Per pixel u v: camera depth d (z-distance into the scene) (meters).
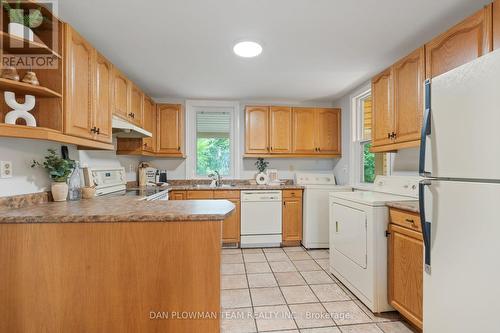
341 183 3.96
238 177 4.10
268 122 3.90
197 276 1.31
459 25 1.59
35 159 1.75
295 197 3.67
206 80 3.11
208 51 2.32
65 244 1.27
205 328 1.31
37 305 1.26
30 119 1.49
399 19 1.83
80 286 1.28
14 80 1.38
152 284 1.29
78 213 1.31
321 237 3.53
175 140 3.76
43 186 1.82
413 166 2.44
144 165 3.75
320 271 2.77
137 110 2.94
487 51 1.42
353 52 2.34
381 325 1.83
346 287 2.37
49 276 1.26
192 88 3.43
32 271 1.26
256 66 2.67
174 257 1.30
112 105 2.21
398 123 2.20
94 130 1.88
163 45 2.21
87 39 2.10
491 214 1.02
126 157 3.39
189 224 1.30
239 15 1.77
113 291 1.29
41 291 1.26
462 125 1.13
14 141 1.59
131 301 1.29
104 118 2.06
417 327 1.71
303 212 3.65
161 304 1.30
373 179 3.27
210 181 4.02
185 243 1.30
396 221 1.89
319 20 1.83
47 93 1.50
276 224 3.63
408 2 1.64
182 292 1.30
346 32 2.00
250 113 3.89
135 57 2.45
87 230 1.28
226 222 3.57
